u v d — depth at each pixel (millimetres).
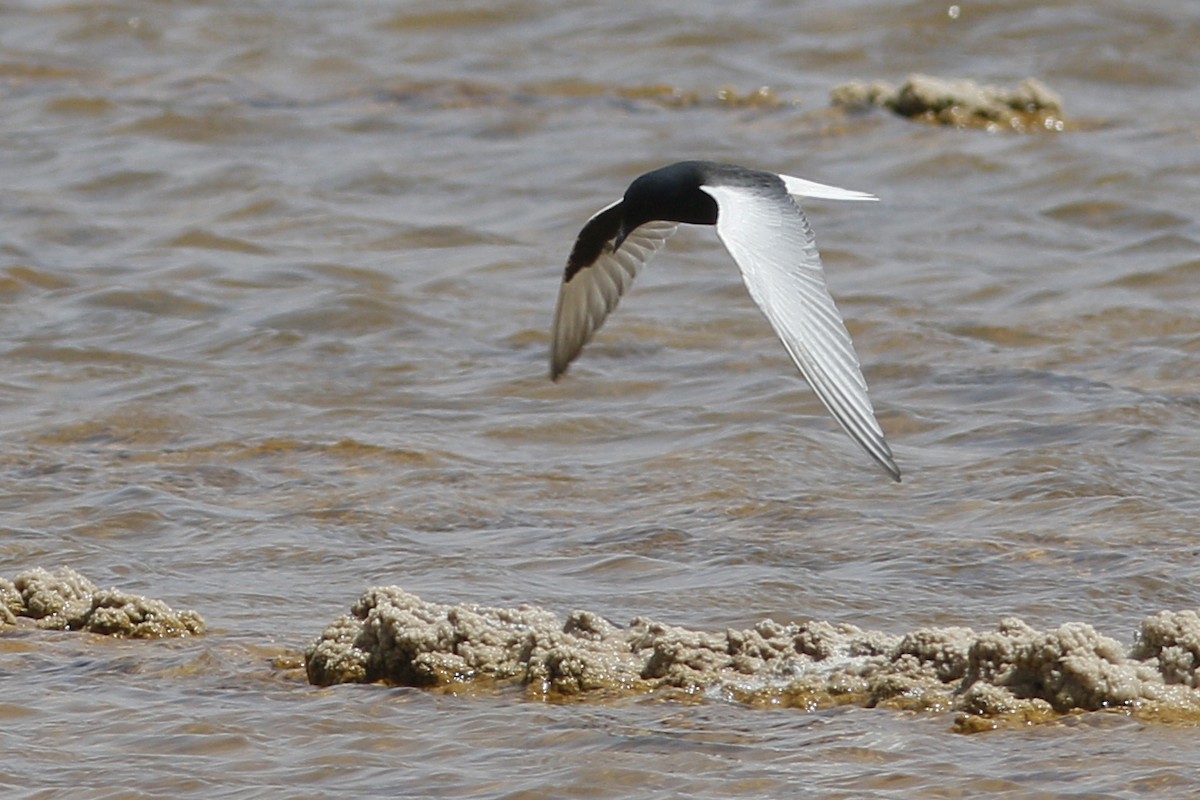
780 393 18469
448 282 22938
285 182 27281
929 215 25828
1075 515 14523
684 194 9750
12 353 19984
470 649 10867
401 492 15531
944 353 19938
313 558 13773
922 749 9516
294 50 35031
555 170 28109
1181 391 18281
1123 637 11812
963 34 35750
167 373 19328
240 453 16734
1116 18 36094
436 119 30938
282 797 9156
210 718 10227
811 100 31844
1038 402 18062
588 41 35594
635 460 16500
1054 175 27312
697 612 12406
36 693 10727
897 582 13031
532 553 13898
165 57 34781
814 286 8141
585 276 10297
